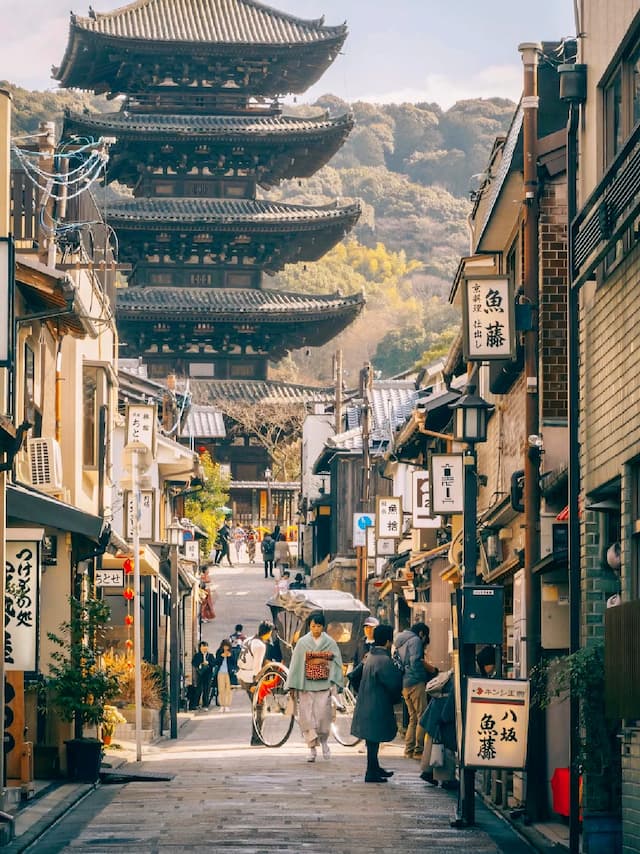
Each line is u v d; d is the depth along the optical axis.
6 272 16.92
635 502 16.12
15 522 24.64
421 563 41.41
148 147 103.19
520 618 22.78
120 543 34.69
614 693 15.56
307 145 104.38
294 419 109.19
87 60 105.38
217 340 109.88
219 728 42.94
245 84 105.81
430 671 29.00
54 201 31.25
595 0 18.66
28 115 167.00
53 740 25.06
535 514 21.02
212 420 100.69
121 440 40.25
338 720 33.75
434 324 174.00
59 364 29.78
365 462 57.97
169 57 104.25
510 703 18.73
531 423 21.77
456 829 18.44
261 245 106.25
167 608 51.81
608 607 16.12
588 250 17.28
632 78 17.08
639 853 15.10
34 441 26.31
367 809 20.11
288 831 17.67
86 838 17.11
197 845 16.45
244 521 110.75
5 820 16.64
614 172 16.20
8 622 20.05
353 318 107.94
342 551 71.19
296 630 51.03
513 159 23.50
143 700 37.41
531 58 22.02
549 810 19.53
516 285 26.42
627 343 16.28
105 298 37.19
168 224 101.88
